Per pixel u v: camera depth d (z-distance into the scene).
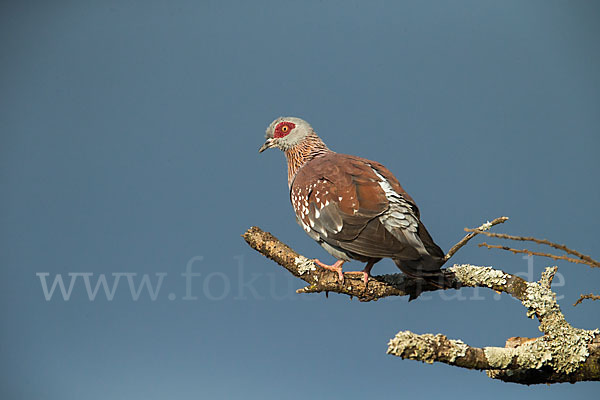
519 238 6.21
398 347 7.22
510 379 8.18
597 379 7.86
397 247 9.41
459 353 7.33
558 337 7.88
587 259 6.09
